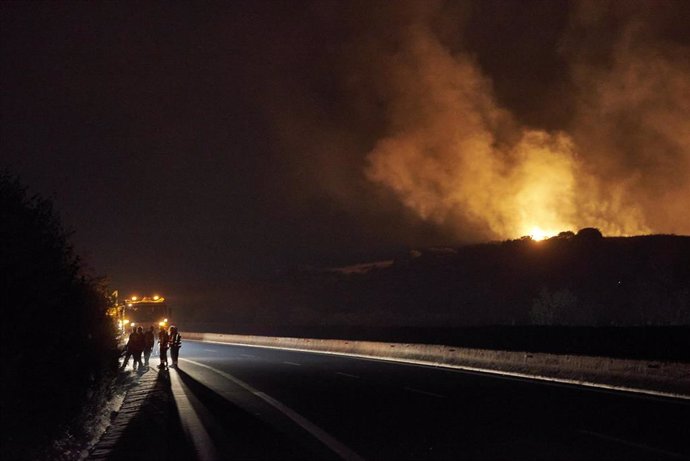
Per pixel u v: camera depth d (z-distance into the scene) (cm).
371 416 1678
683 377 1916
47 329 1193
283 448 1301
